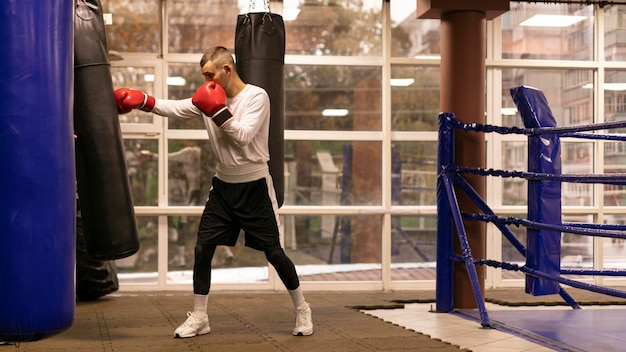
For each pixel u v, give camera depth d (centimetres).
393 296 711
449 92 612
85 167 464
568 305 659
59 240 302
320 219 757
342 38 761
